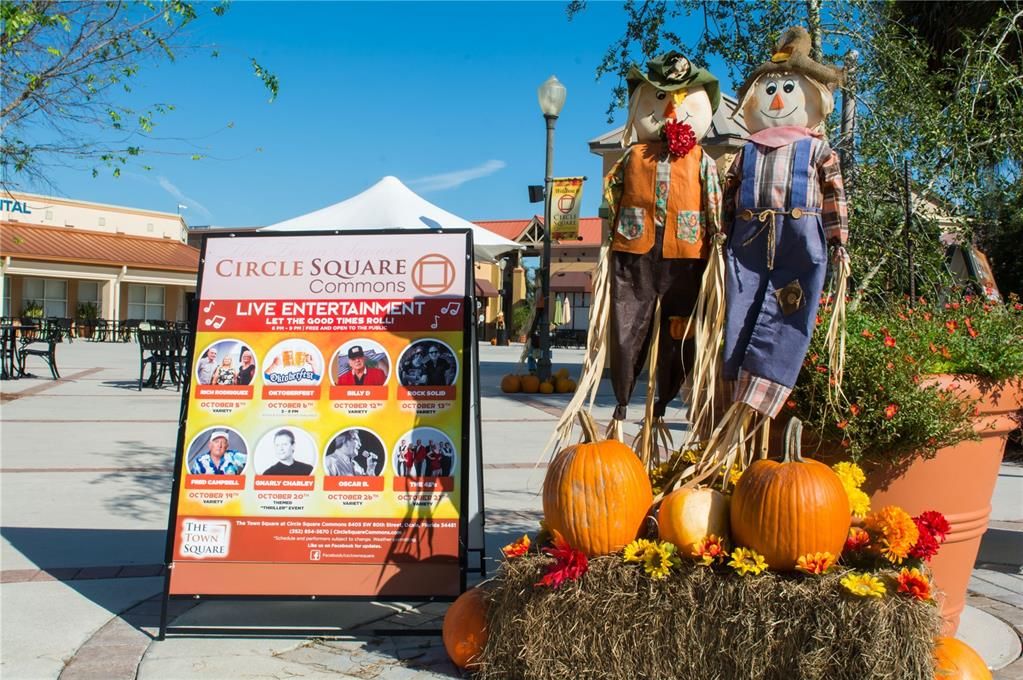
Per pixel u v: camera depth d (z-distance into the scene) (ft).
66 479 25.61
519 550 11.73
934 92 29.14
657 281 12.50
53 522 20.58
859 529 11.44
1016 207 35.65
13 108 35.35
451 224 30.32
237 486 13.66
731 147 43.73
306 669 12.37
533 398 49.57
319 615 14.69
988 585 16.62
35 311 117.19
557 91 50.78
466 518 13.39
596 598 10.81
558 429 12.26
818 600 10.06
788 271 11.91
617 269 12.62
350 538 13.43
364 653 13.02
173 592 13.39
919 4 38.04
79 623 14.08
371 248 14.55
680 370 13.20
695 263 12.48
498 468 27.50
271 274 14.51
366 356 14.05
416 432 13.71
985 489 13.42
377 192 30.78
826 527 10.44
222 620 14.35
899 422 12.13
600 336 12.75
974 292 27.73
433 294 14.30
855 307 14.39
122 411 42.22
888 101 27.61
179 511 13.60
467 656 12.14
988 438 13.23
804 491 10.43
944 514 12.94
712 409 12.42
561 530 11.28
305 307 14.32
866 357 12.41
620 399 12.74
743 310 12.04
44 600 15.15
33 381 57.36
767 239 11.96
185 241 157.28
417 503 13.50
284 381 14.01
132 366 72.49
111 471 26.99
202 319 14.33
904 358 12.50
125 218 139.54
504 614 11.46
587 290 150.82
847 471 12.07
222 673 12.17
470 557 17.58
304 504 13.56
